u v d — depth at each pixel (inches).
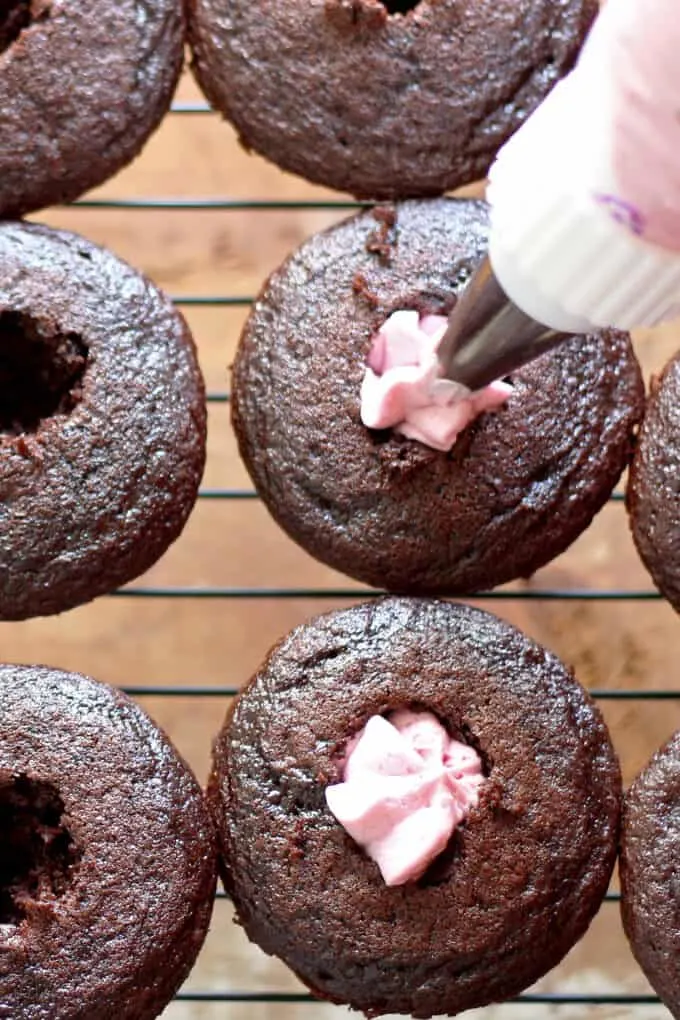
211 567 18.9
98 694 16.0
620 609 18.9
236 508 19.0
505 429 16.3
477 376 14.6
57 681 16.0
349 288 16.5
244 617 18.9
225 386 19.1
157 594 18.0
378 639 16.1
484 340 13.9
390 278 16.4
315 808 15.8
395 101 16.6
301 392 16.4
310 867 15.7
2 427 17.0
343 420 16.3
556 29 16.7
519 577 16.6
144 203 18.4
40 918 15.5
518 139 12.7
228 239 19.4
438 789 15.6
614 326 13.0
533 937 15.7
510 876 15.7
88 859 15.6
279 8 16.6
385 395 16.0
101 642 18.8
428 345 16.1
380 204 16.8
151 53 16.7
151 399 16.3
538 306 12.9
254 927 15.9
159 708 18.7
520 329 13.5
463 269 16.5
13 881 16.0
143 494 16.3
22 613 16.3
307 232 19.4
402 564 16.3
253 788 15.9
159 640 18.8
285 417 16.4
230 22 16.7
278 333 16.5
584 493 16.4
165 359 16.5
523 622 18.9
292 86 16.6
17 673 16.0
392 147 16.6
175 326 16.6
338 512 16.4
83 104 16.5
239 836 15.9
